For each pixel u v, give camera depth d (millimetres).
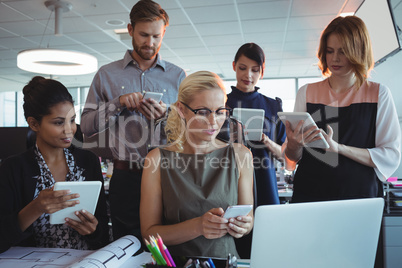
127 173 1948
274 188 2154
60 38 6707
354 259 875
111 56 8070
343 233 844
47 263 1086
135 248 1134
